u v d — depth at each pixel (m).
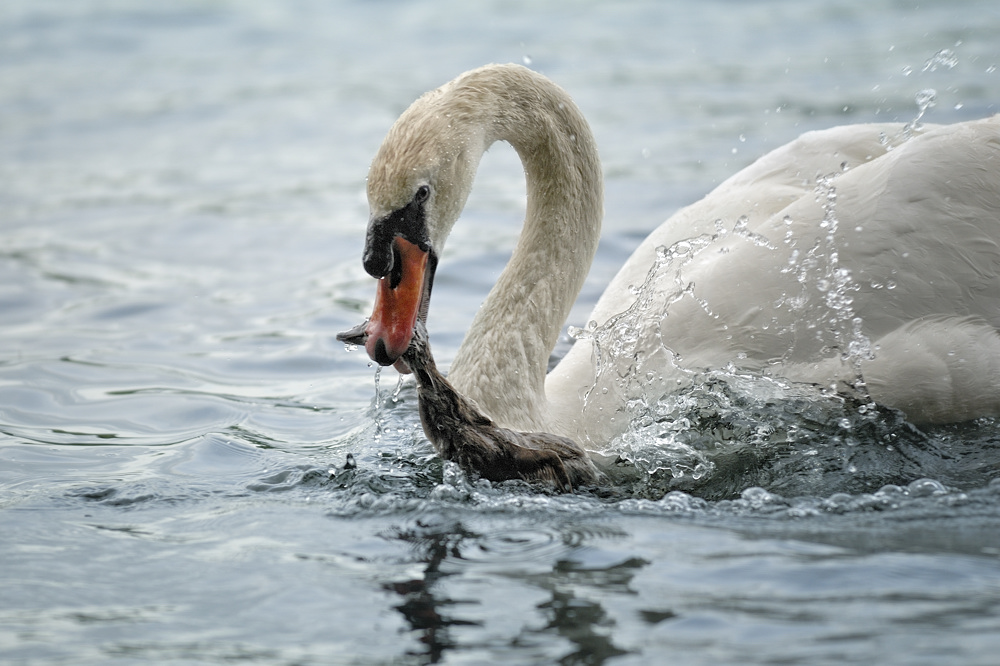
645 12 37.84
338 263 16.94
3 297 15.71
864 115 23.25
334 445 10.51
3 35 37.44
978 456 9.53
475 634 6.54
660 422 10.17
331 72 31.22
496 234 17.84
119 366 13.02
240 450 10.34
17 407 11.71
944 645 6.12
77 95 29.89
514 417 10.02
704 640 6.32
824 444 9.80
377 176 9.30
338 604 7.03
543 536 8.07
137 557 7.89
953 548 7.52
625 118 24.86
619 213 18.39
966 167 10.42
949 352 9.86
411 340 9.18
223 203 20.42
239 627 6.79
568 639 6.42
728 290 10.48
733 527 8.14
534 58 31.38
